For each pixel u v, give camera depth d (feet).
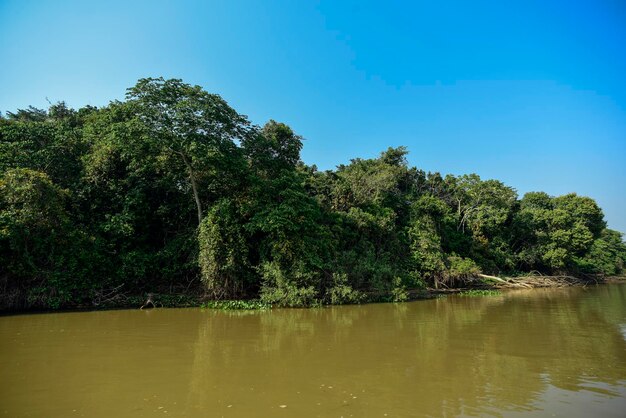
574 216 173.68
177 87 77.41
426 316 60.64
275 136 106.11
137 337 44.16
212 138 80.38
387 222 103.19
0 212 63.93
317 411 23.04
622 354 36.65
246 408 23.54
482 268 130.93
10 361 34.04
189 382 28.45
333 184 112.37
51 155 78.13
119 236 76.59
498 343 41.24
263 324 53.06
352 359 34.81
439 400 24.93
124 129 74.90
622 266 211.00
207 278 74.38
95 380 28.94
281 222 74.33
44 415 22.63
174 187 89.20
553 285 135.74
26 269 64.44
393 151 176.55
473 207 153.48
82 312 64.64
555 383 28.30
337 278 77.46
